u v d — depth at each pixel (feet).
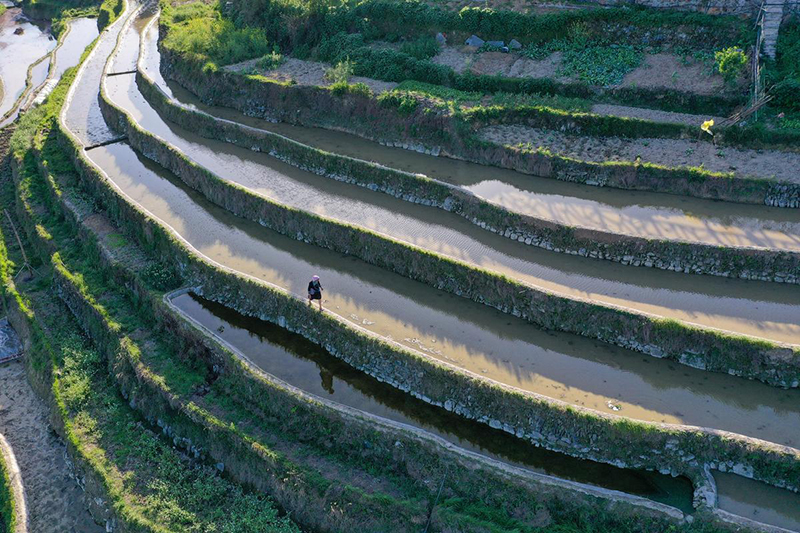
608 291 109.40
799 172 123.24
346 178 146.72
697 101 141.90
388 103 157.89
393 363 102.78
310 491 88.69
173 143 168.66
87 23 298.97
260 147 162.50
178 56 203.82
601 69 155.94
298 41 196.13
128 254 135.23
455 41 180.86
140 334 118.32
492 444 93.09
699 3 157.38
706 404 92.53
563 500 83.51
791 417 90.07
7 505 100.99
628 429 87.92
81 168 161.99
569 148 140.36
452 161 147.54
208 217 141.18
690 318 102.53
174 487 95.30
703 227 117.60
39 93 216.74
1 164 182.70
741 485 84.17
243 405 102.53
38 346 123.85
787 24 148.36
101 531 96.53
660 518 80.33
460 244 123.44
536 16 170.71
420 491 88.38
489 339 105.50
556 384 96.48
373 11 190.39
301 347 111.04
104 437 104.63
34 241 151.84
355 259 126.31
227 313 119.34
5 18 329.31
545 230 121.39
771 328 99.86
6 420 115.14
